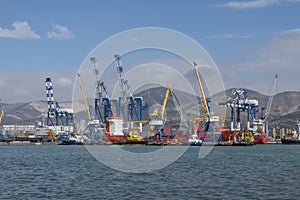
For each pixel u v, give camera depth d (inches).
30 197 1619.1
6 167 3164.4
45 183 2059.5
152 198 1594.5
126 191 1770.4
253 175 2455.7
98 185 1966.0
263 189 1828.2
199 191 1771.7
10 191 1784.0
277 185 1963.6
